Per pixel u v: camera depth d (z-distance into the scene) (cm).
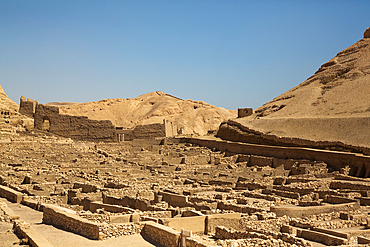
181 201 4844
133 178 6662
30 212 4322
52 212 3512
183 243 2672
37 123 14675
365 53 14462
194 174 7712
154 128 14812
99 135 14700
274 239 2703
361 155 7675
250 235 2931
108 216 3378
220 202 4525
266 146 9819
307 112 11662
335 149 8594
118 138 14650
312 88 13338
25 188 5678
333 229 3459
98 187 5494
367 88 11681
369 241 2866
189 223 3528
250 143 11050
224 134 12325
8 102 18975
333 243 3031
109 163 8756
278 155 9475
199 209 4431
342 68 14075
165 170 8344
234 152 10756
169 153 10750
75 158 9294
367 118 9306
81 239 2920
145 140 13362
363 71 13238
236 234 3016
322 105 11812
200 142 12338
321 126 9956
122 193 5153
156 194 5238
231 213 3719
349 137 8788
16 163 7900
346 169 7419
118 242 2841
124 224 2984
